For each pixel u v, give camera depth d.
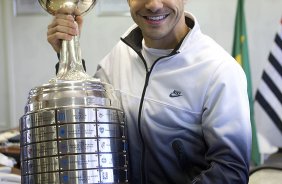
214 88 0.98
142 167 1.04
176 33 1.06
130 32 1.14
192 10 3.74
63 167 0.81
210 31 3.74
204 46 1.04
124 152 0.89
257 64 3.69
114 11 3.86
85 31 3.88
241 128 0.96
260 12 3.67
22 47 3.98
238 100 0.97
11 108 4.02
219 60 1.01
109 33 3.87
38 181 0.82
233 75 0.99
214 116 0.97
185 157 1.00
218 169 0.92
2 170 1.28
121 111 0.90
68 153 0.81
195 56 1.03
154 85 1.04
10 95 4.00
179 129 1.01
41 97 0.87
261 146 3.13
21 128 0.88
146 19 1.00
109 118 0.85
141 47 1.11
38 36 3.97
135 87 1.07
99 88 0.90
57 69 1.07
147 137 1.02
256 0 3.66
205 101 1.00
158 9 0.97
